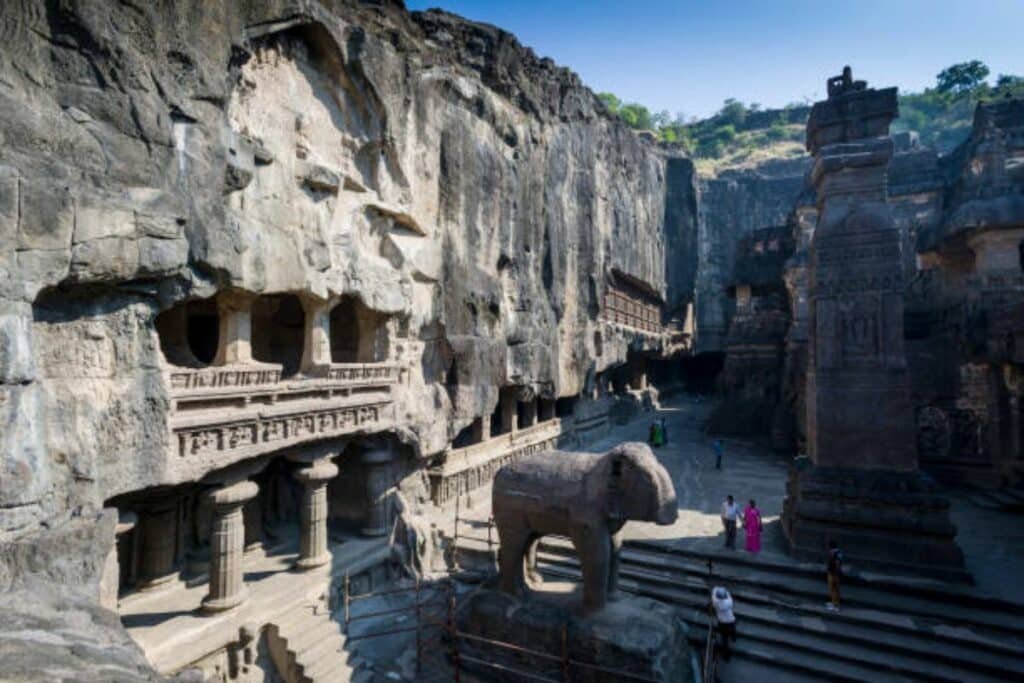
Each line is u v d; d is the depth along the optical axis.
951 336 22.45
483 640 10.22
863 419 13.82
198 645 9.62
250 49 10.79
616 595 11.26
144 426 8.63
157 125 8.52
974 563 13.41
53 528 6.71
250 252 10.50
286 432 11.52
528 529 11.35
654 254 42.50
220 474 10.37
